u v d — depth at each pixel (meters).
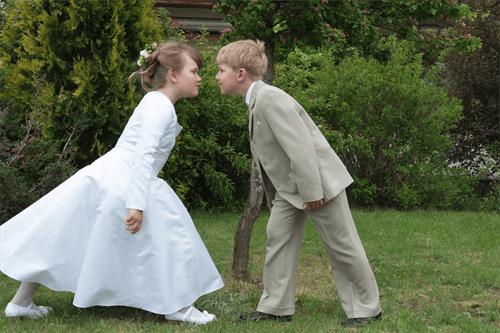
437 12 4.60
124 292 2.74
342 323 2.94
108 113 5.60
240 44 3.01
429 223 6.77
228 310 3.11
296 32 4.31
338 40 4.16
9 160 4.75
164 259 2.77
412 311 3.27
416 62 8.39
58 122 5.48
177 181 7.02
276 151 2.92
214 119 7.43
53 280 2.68
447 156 9.21
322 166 2.89
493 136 9.14
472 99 9.30
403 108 8.25
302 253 5.07
